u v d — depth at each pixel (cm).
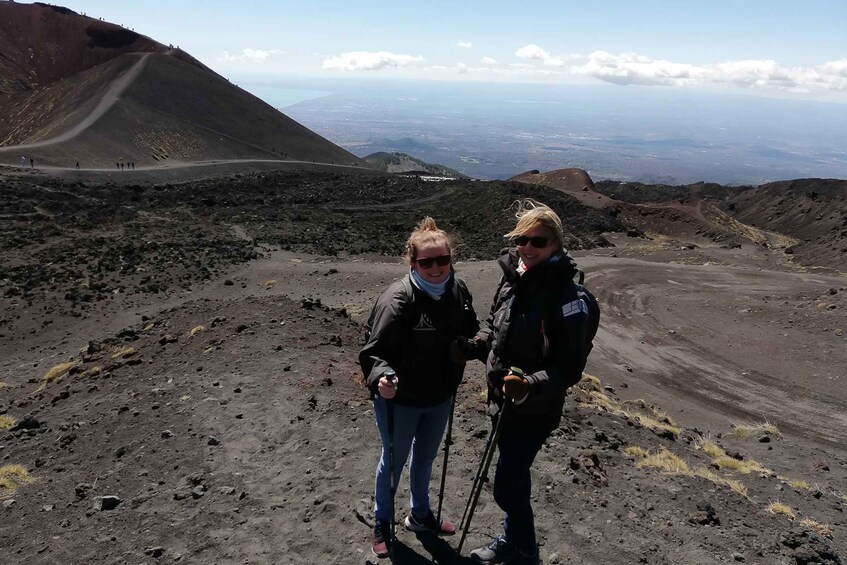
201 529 535
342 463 639
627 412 1234
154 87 17525
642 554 490
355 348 1206
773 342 2277
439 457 657
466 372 1270
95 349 1563
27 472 734
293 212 5788
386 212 6372
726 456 1030
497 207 5981
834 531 655
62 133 12731
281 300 1695
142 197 6500
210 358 1125
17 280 3041
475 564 452
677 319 2609
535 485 595
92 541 535
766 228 10038
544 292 378
